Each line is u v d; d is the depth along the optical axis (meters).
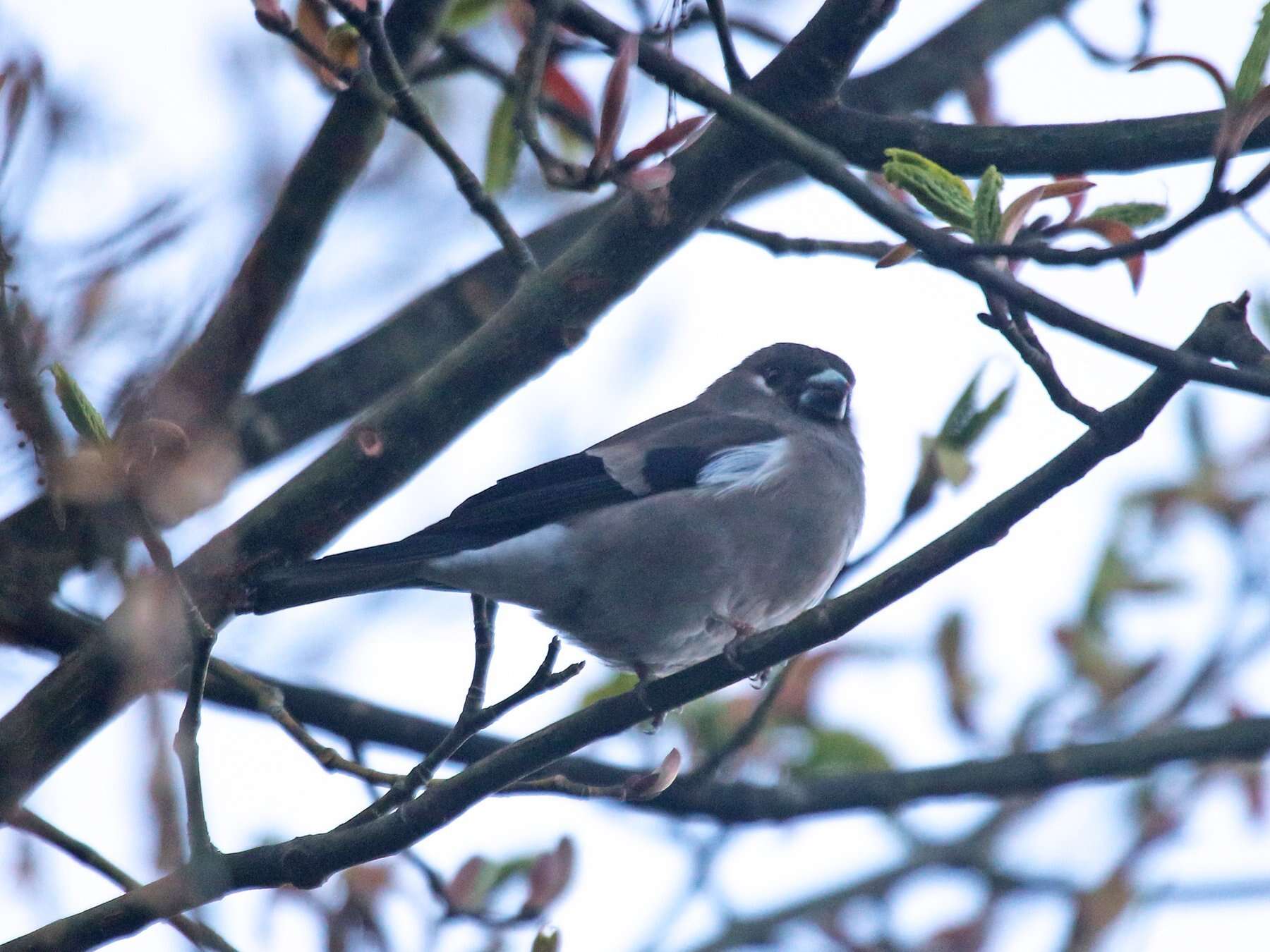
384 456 10.27
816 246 11.20
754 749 13.04
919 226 7.55
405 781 9.03
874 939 14.41
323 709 11.91
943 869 14.81
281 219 10.05
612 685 12.50
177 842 9.05
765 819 12.23
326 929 10.73
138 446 7.77
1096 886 13.38
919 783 12.55
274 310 10.10
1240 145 6.89
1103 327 7.27
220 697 11.10
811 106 9.83
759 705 11.89
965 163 9.73
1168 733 12.96
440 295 12.74
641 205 9.93
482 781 8.92
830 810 12.34
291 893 10.77
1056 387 7.66
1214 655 14.45
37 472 7.53
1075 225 8.07
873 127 9.83
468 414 10.26
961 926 14.04
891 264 8.77
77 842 9.41
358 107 9.84
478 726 8.98
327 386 12.30
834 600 8.88
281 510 10.26
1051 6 13.31
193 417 9.73
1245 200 6.96
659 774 9.39
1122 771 12.74
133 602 9.62
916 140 9.77
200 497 8.96
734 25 12.09
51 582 10.45
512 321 10.10
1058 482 7.95
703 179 9.92
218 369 9.95
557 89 10.80
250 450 12.00
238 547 10.17
